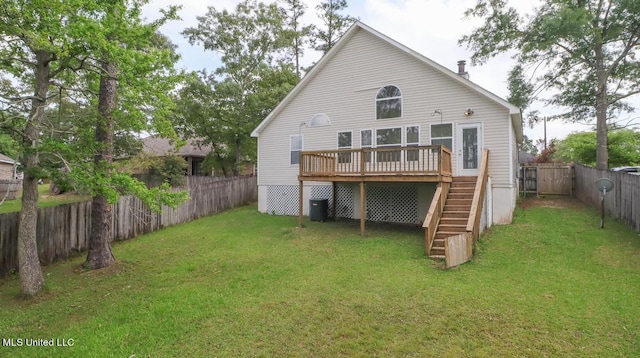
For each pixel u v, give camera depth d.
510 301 5.49
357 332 4.66
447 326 4.75
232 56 24.36
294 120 15.56
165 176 20.00
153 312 5.47
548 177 17.58
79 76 7.86
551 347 4.20
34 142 6.18
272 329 4.80
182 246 10.09
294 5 26.48
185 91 21.81
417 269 7.26
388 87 13.48
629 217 9.63
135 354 4.27
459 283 6.33
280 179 15.98
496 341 4.35
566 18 14.30
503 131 11.59
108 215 8.47
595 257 7.70
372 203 13.88
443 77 12.49
